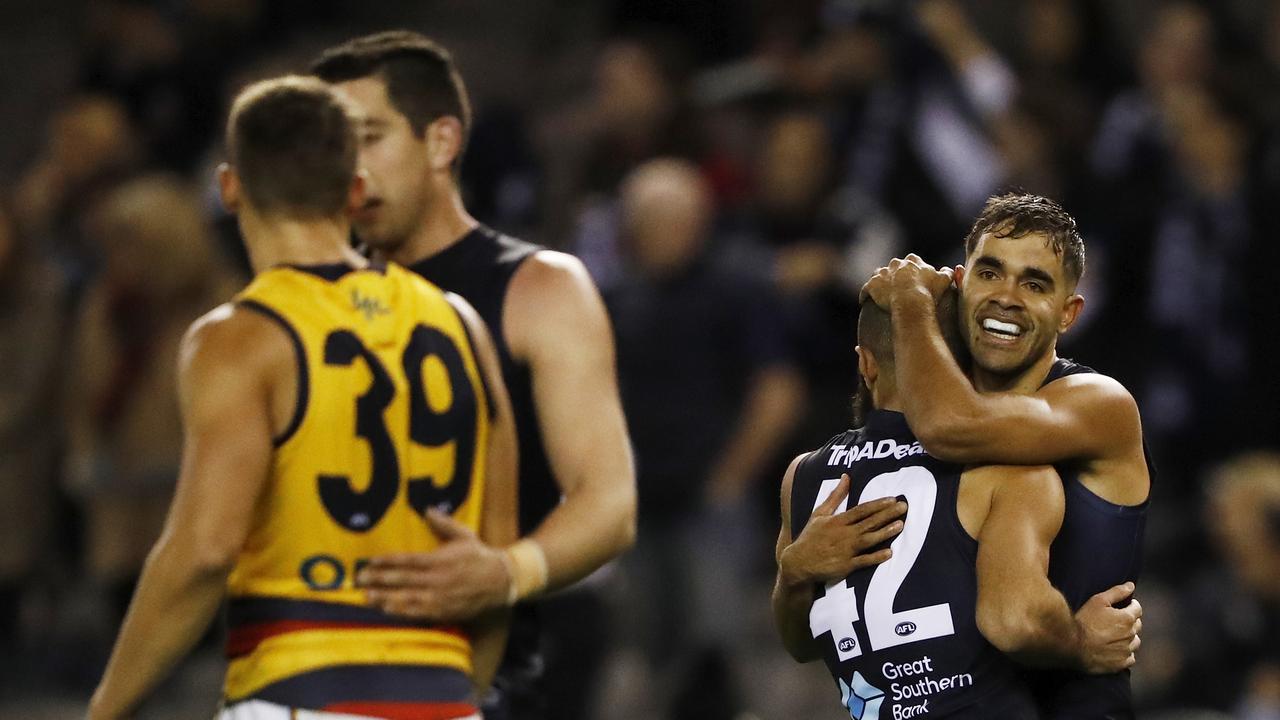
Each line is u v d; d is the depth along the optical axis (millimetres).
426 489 6199
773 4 17656
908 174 14453
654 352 12992
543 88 21922
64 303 15008
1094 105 16250
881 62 15211
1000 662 5559
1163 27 15586
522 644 7266
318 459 5977
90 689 14547
